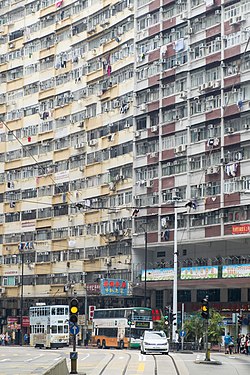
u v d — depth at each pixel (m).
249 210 63.47
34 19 95.44
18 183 95.31
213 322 62.78
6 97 98.50
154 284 73.69
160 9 75.81
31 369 28.72
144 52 77.62
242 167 64.50
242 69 65.69
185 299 75.25
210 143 67.56
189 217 69.44
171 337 65.94
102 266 81.00
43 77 93.38
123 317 67.56
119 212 79.44
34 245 91.69
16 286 92.94
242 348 59.66
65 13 90.88
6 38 99.38
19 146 95.88
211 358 49.34
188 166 70.31
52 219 89.81
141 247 75.56
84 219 84.81
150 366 40.62
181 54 72.50
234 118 66.06
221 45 67.88
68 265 86.44
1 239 96.38
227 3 67.56
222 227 65.81
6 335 90.50
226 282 65.69
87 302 84.75
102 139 83.12
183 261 72.44
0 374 24.59
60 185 89.25
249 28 65.31
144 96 77.31
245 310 68.75
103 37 84.56
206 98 69.19
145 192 75.56
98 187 83.06
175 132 72.56
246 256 67.00
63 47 90.75
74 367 36.03
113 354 53.69
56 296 87.25
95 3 85.94
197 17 71.00
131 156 78.12
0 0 100.88
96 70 85.00
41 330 73.06
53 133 91.00
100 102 84.06
